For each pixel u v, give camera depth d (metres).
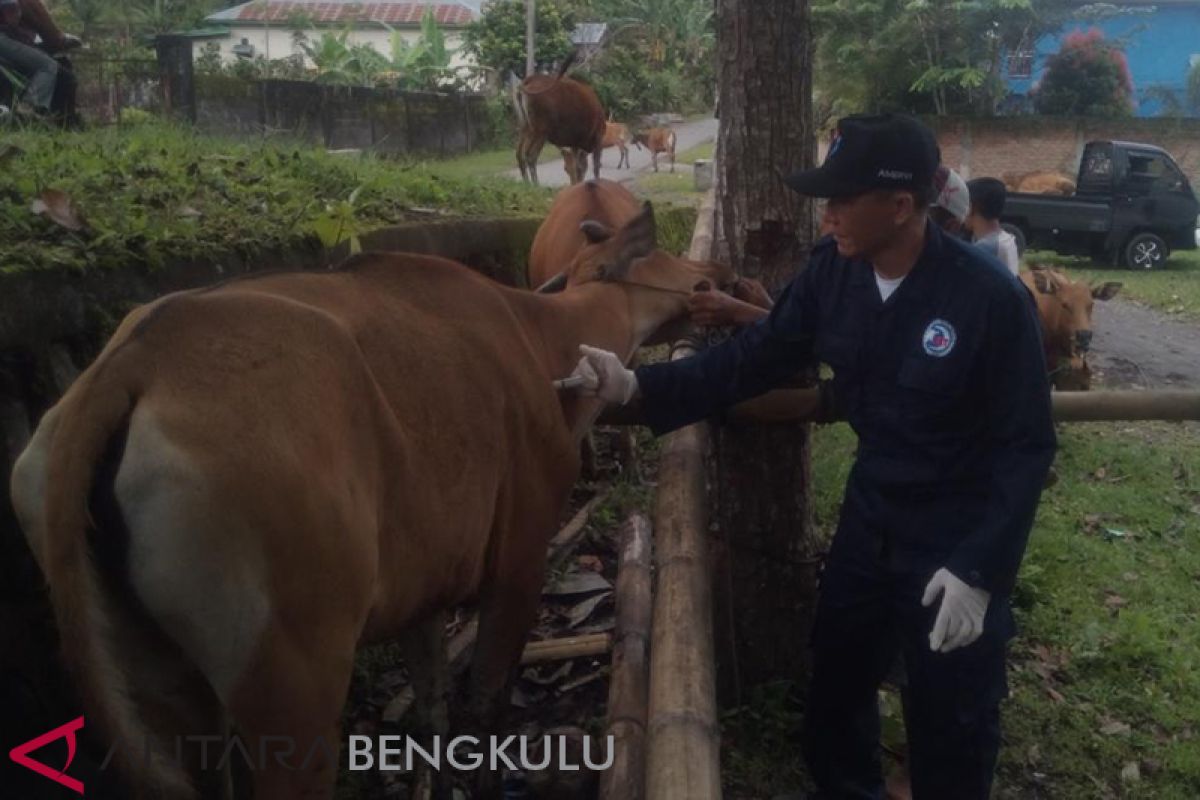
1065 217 18.39
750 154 4.07
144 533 2.09
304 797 2.34
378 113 19.56
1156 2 28.55
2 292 2.94
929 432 3.08
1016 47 24.28
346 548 2.32
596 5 36.03
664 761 2.43
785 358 3.40
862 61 23.64
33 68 7.54
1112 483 7.30
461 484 2.81
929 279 3.01
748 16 4.01
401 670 4.22
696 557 3.26
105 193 4.29
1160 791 4.20
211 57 21.84
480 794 3.33
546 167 19.45
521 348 3.14
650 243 3.88
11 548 2.94
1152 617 5.39
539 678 4.29
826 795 3.72
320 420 2.30
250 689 2.24
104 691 2.07
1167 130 23.11
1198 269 18.58
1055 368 7.57
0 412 2.96
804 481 4.26
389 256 2.97
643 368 3.45
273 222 4.45
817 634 3.49
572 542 5.31
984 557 2.89
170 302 2.29
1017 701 4.64
